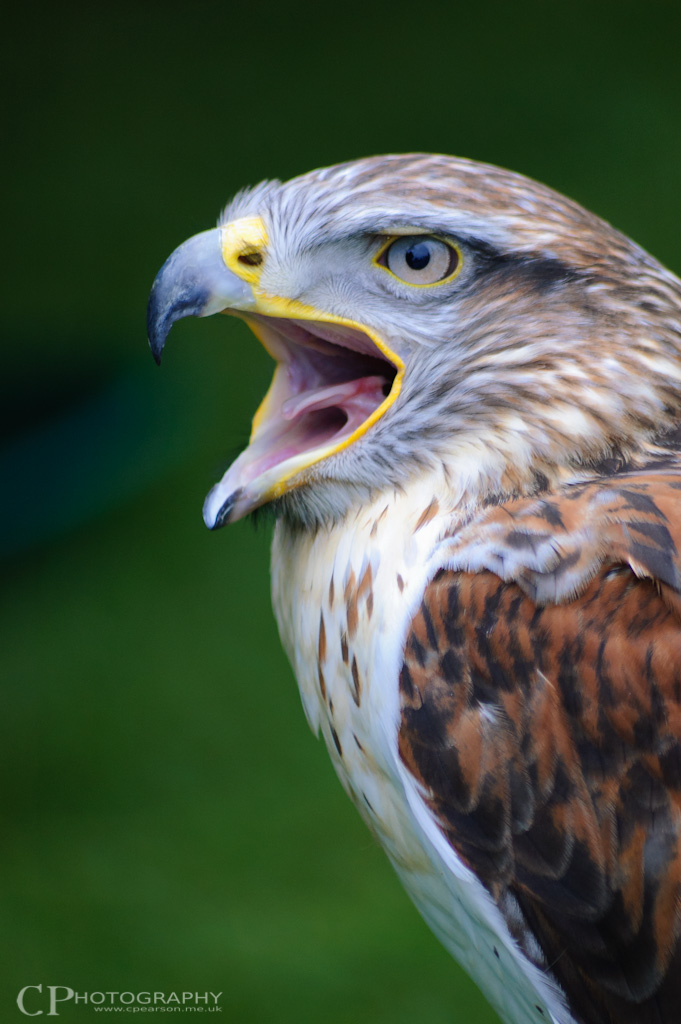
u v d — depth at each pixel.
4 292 18.86
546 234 4.81
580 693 4.36
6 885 10.98
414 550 4.73
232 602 14.34
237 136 21.72
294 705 12.96
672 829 4.27
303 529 5.17
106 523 15.42
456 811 4.52
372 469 4.91
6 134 22.38
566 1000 4.53
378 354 5.16
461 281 4.88
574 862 4.39
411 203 4.85
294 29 24.50
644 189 19.33
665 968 4.33
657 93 21.62
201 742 12.55
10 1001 9.84
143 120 22.41
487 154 20.55
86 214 20.38
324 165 20.72
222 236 5.11
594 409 4.66
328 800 11.85
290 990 9.98
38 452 16.08
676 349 4.76
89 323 17.98
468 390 4.79
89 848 11.37
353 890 10.90
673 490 4.46
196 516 15.43
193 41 24.28
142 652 13.71
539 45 23.33
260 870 11.12
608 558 4.40
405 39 23.84
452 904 5.21
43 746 12.53
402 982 9.95
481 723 4.46
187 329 17.69
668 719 4.27
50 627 14.09
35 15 25.28
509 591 4.49
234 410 16.30
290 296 5.03
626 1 24.33
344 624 4.91
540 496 4.66
